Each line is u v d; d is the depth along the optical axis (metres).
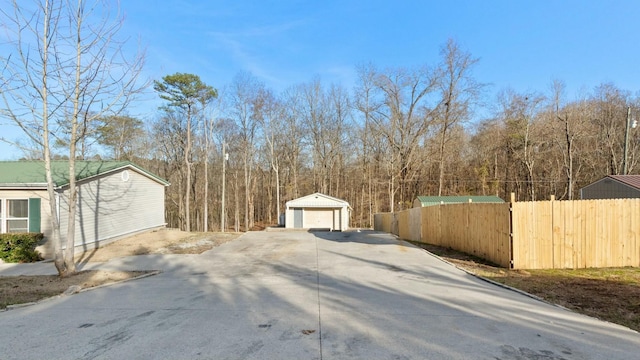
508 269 7.89
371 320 4.47
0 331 4.25
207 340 3.82
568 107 29.02
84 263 9.73
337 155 39.41
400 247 12.70
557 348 3.54
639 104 27.47
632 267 7.71
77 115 8.00
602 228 7.92
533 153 32.22
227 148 35.97
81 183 12.28
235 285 6.75
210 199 37.47
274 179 41.53
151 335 4.02
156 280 7.42
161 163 35.88
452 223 11.77
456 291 6.10
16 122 7.54
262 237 16.97
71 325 4.45
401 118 34.03
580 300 5.34
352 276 7.51
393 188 33.97
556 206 7.95
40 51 7.42
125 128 30.25
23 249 10.38
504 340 3.75
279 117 38.59
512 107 33.59
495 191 34.16
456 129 33.19
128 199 15.53
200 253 11.41
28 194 11.18
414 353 3.42
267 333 4.02
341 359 3.29
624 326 4.20
